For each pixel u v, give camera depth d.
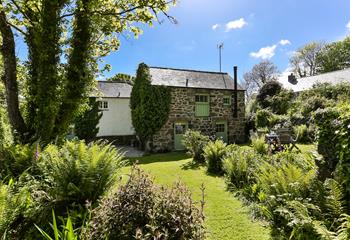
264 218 4.18
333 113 3.96
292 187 3.88
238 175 6.18
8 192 2.79
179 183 2.84
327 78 27.50
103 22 7.28
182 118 15.71
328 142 3.96
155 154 13.89
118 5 7.22
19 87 7.55
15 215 2.62
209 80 17.66
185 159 11.48
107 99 18.75
